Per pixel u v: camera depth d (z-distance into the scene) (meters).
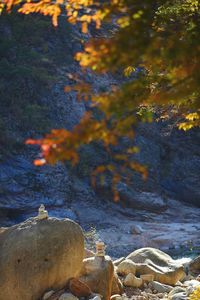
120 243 34.56
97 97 3.51
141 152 48.41
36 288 10.23
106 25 30.11
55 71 49.72
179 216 44.69
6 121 44.88
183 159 50.56
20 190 41.44
